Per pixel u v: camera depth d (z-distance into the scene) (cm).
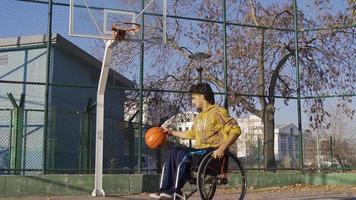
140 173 1232
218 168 611
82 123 1350
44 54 1667
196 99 648
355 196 1074
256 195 1122
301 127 1420
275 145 1625
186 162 592
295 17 1470
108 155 1546
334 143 1616
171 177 594
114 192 1166
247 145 1678
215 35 1848
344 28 1655
